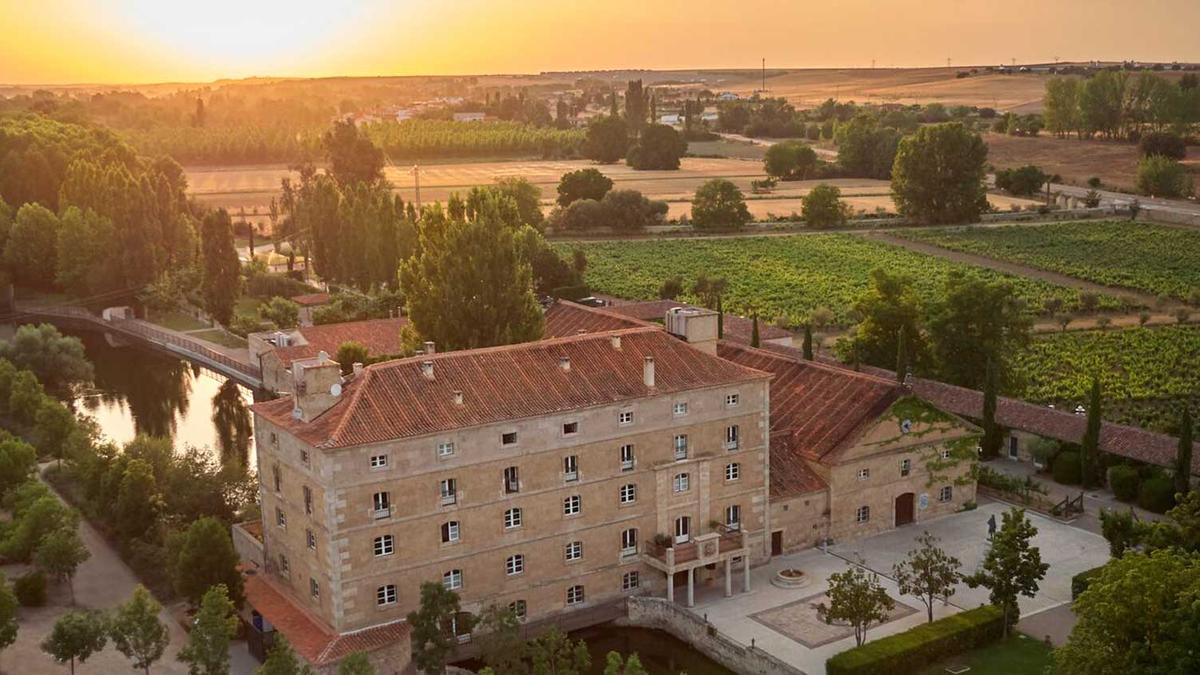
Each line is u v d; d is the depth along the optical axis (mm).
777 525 110500
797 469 113750
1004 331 154375
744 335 177625
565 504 97625
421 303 141000
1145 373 178500
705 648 95062
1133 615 69625
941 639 90125
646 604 100062
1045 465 134250
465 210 154750
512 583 96188
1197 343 196500
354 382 95000
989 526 112750
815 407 119812
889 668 87125
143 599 84438
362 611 89562
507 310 139875
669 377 102750
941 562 94812
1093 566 107375
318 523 89625
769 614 99312
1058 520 119250
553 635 83438
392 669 88188
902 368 135000
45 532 107375
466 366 98062
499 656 83312
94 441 137000
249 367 178750
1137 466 126125
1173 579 70125
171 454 124688
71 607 101562
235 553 98000
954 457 120438
